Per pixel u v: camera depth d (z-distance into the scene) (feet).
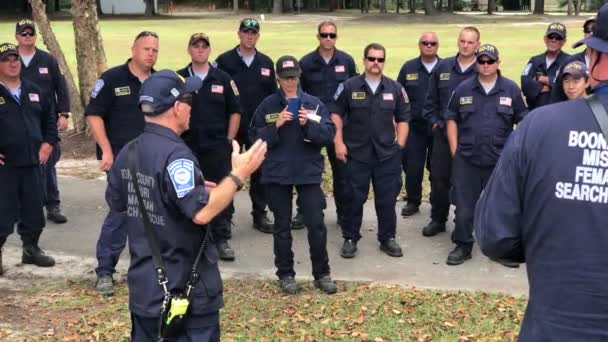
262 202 22.63
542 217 6.89
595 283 6.64
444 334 14.55
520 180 7.06
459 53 20.92
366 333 14.61
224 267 19.33
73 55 77.15
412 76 23.08
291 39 102.73
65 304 16.43
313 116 16.26
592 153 6.66
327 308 16.06
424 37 22.58
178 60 73.87
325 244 17.22
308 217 17.01
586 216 6.66
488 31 118.62
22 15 184.03
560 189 6.75
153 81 9.58
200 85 9.97
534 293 7.11
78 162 32.96
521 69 62.34
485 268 19.08
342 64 23.08
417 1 233.35
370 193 26.94
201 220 9.16
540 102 23.30
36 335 14.58
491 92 18.56
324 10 217.97
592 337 6.69
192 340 9.59
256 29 22.24
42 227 19.12
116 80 17.71
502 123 18.57
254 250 20.85
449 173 21.39
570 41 86.33
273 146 16.52
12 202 17.95
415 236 22.12
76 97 37.17
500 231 7.16
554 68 23.03
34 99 18.11
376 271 18.93
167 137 9.58
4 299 16.76
